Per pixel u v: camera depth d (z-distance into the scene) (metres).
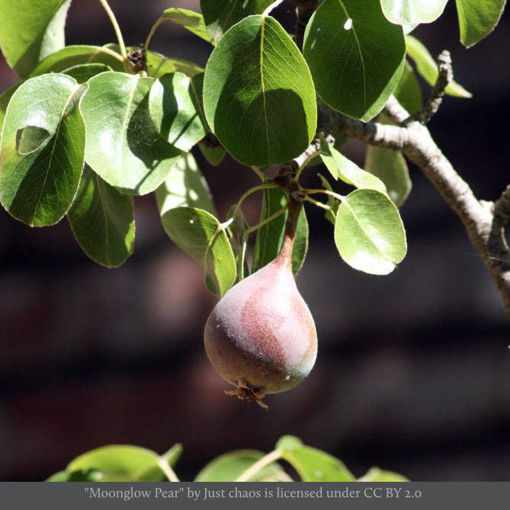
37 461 1.66
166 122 0.96
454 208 1.06
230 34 0.94
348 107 0.96
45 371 1.70
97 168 0.95
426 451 1.68
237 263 1.00
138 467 1.13
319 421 1.70
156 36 1.67
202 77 0.97
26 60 1.05
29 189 0.94
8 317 1.71
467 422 1.69
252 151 0.95
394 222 0.95
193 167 1.09
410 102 1.11
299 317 0.96
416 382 1.71
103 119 0.96
